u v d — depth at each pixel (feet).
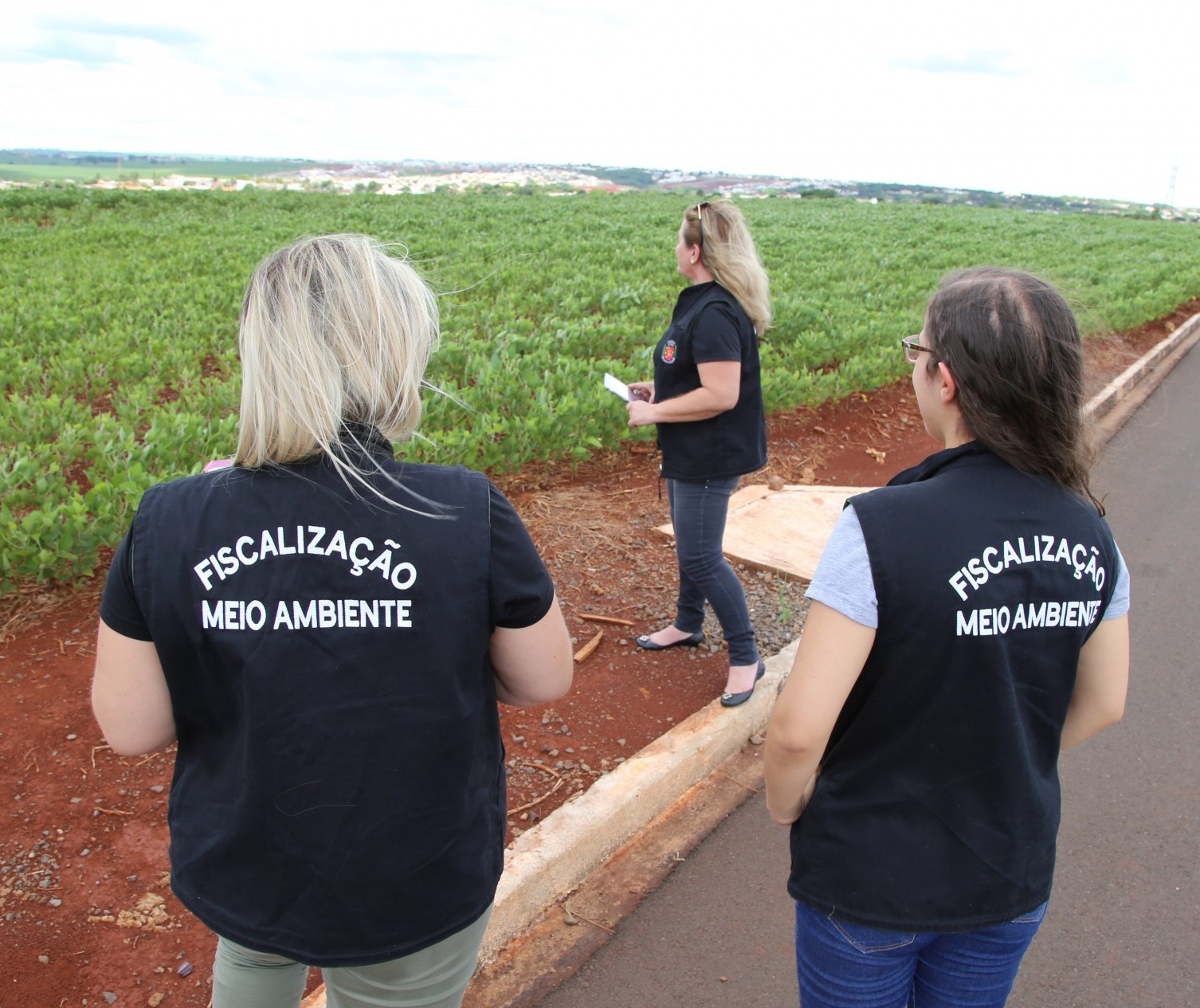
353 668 4.58
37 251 53.52
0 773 10.79
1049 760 5.48
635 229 79.25
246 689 4.58
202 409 23.20
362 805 4.67
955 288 5.22
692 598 13.92
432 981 5.23
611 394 21.88
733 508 20.40
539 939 9.47
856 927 5.43
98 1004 8.11
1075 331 5.01
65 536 13.89
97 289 37.29
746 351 11.34
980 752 5.16
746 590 16.75
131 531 4.68
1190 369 41.37
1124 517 22.43
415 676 4.64
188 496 4.69
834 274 54.13
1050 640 5.13
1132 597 18.10
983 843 5.27
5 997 8.09
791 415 29.17
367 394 4.68
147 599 4.57
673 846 10.91
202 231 66.49
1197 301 64.28
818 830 5.53
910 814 5.29
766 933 9.64
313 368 4.50
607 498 20.70
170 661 4.66
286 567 4.54
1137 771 12.62
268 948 4.82
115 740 4.86
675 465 11.71
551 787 11.18
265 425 4.56
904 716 5.17
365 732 4.60
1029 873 5.41
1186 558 20.11
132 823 10.25
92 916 9.01
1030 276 5.14
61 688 12.42
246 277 41.39
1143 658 15.71
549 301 40.37
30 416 20.43
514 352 27.55
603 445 22.40
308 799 4.64
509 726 12.34
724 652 14.53
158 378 25.85
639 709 12.90
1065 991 9.05
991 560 4.93
